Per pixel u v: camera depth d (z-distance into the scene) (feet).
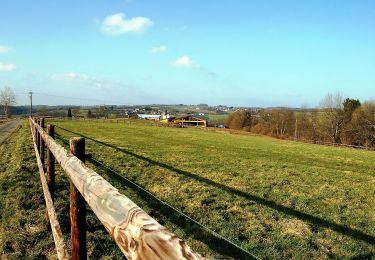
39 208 23.90
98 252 17.76
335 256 19.35
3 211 23.16
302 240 21.30
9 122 207.00
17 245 18.04
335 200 32.30
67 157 10.91
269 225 23.98
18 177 32.48
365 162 76.38
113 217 5.32
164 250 3.80
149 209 25.39
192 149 74.95
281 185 37.76
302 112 256.93
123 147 70.74
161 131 157.89
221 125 384.68
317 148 119.65
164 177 38.50
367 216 27.50
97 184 6.81
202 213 25.49
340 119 220.23
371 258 19.29
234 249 19.26
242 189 34.27
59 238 13.03
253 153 76.89
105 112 488.44
